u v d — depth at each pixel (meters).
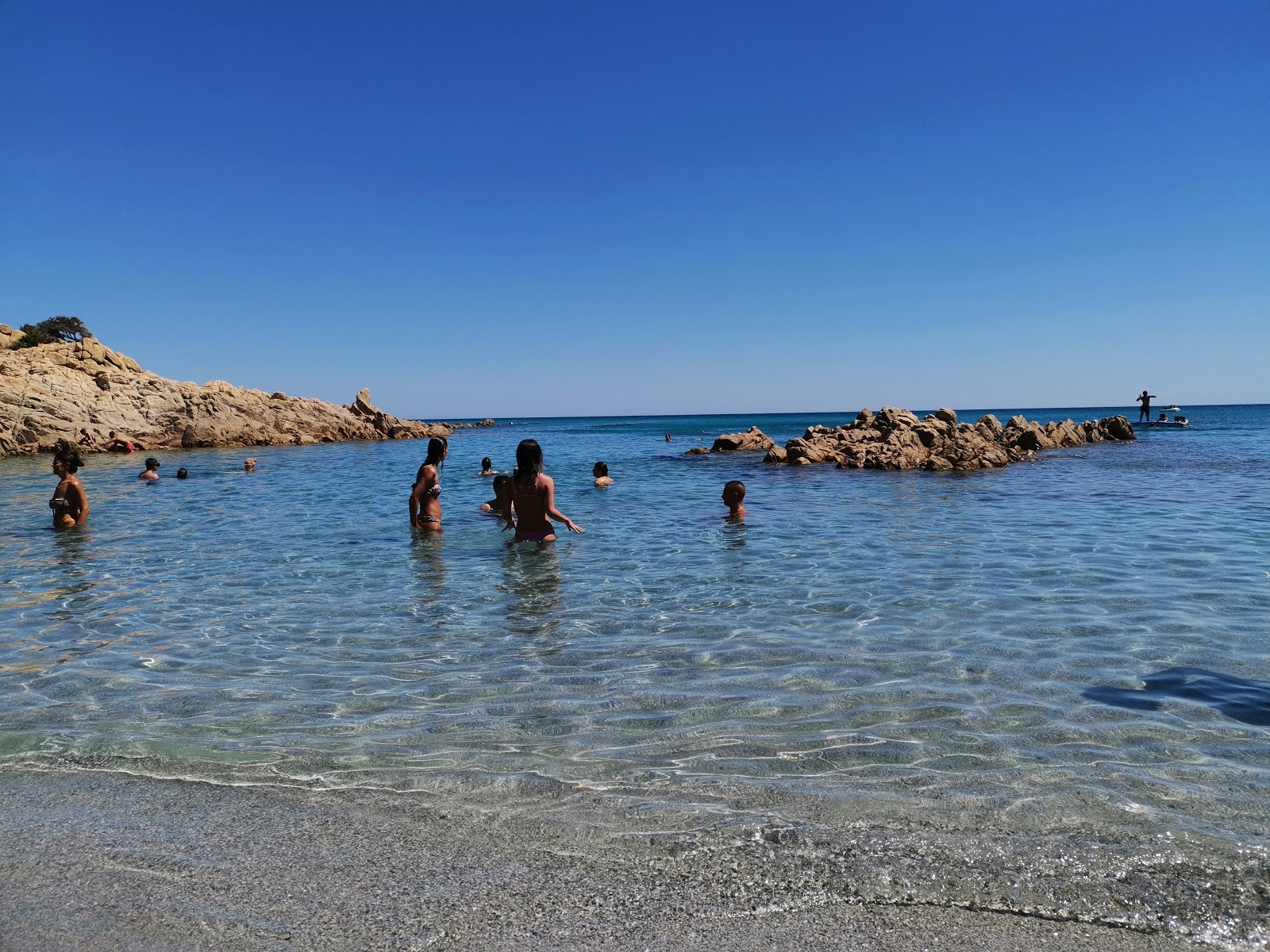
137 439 48.47
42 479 24.11
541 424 151.50
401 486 20.61
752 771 3.71
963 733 4.15
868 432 32.06
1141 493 16.19
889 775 3.64
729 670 5.30
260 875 2.83
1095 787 3.47
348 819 3.28
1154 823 3.12
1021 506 14.36
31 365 51.94
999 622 6.40
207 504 16.50
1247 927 2.45
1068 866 2.80
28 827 3.22
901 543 10.39
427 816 3.29
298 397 63.06
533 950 2.38
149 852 3.00
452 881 2.78
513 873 2.83
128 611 7.20
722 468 26.30
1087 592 7.39
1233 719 4.29
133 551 10.41
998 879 2.73
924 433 29.59
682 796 3.45
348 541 11.05
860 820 3.19
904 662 5.41
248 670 5.46
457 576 8.62
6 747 4.12
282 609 7.21
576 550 10.19
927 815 3.23
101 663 5.64
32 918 2.56
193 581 8.51
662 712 4.55
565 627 6.50
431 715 4.57
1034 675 5.09
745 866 2.85
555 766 3.81
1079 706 4.53
